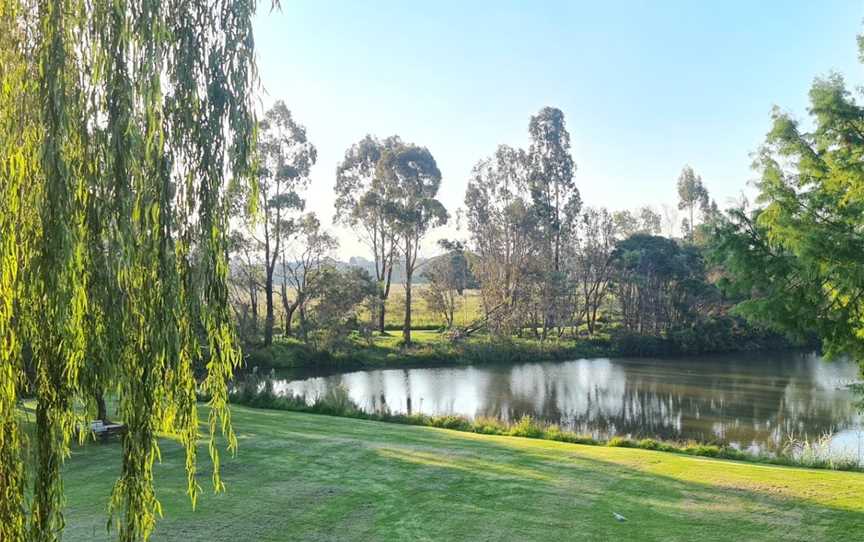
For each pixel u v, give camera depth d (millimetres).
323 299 38219
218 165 5137
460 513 8727
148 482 4773
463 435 15078
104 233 4590
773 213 10609
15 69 4496
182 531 7613
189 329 5133
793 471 11547
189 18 5066
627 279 49500
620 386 31281
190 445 5309
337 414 19047
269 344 36500
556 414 24234
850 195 10250
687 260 51625
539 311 48062
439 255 48625
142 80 4676
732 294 11555
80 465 9961
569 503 9250
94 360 4625
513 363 40344
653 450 15336
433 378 33531
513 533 8039
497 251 50125
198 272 5062
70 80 4566
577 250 54812
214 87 5129
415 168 47312
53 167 4371
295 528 7914
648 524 8391
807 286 10594
